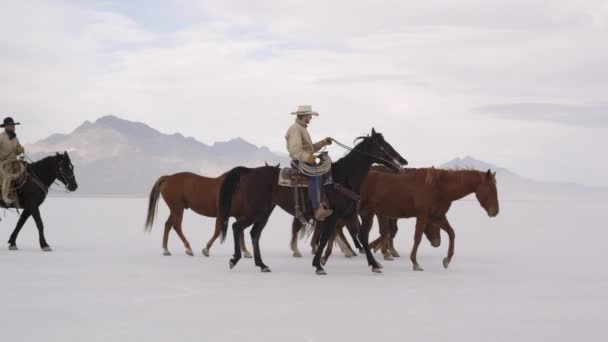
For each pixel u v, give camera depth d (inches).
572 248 715.4
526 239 869.8
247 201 475.8
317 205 454.3
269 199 475.2
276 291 384.5
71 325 290.5
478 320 306.3
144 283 414.9
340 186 461.4
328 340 264.7
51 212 1870.1
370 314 316.8
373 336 271.9
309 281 427.5
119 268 490.6
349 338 268.4
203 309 327.9
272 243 775.7
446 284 418.6
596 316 319.6
